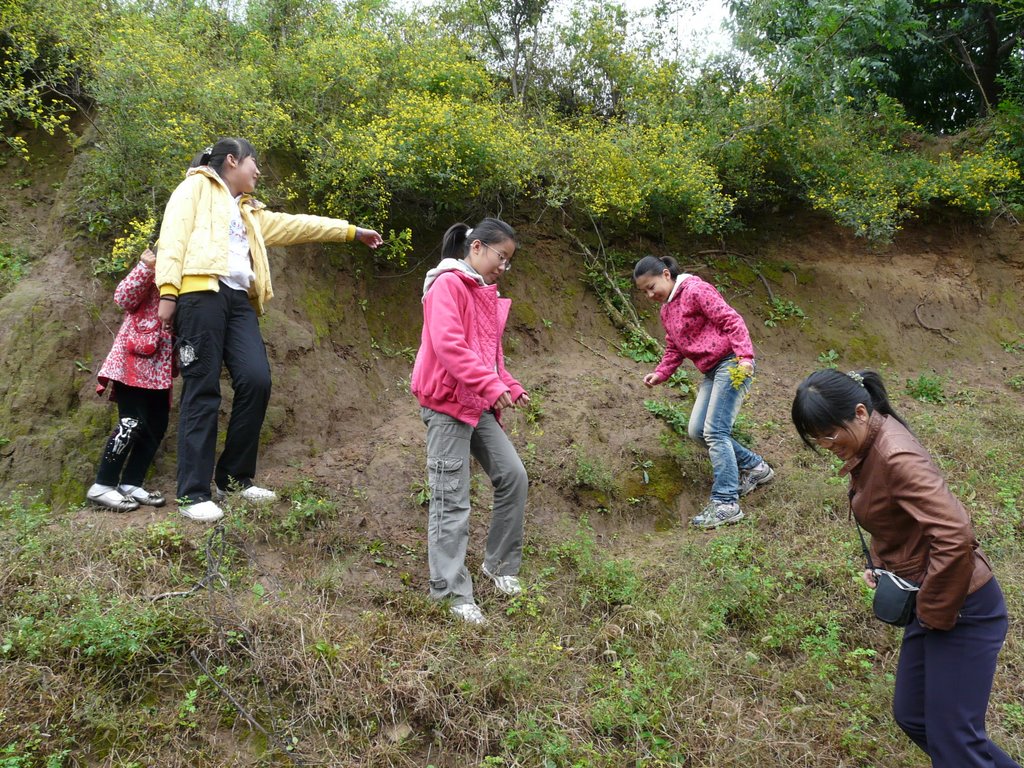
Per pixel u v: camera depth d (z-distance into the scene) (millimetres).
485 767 2961
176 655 3117
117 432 3975
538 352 6305
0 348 4391
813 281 7699
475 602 3811
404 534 4266
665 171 6445
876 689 3459
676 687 3420
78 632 3031
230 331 3992
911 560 2592
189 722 2918
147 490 4242
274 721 2996
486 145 5746
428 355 3650
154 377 4020
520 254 6609
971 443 5789
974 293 8148
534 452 5121
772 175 7688
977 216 8414
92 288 4754
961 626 2512
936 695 2535
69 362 4480
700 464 5359
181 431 3891
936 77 10531
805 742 3205
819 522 4852
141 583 3396
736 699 3453
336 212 5672
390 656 3314
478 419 3637
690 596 4023
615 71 7645
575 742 3084
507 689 3256
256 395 3990
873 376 2639
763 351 7113
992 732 3279
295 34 6395
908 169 8234
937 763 2570
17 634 2990
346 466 4645
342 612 3594
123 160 4812
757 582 4125
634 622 3801
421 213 6199
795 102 7281
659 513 5121
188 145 4766
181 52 5301
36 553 3422
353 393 5227
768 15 7965
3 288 4746
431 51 6316
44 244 5023
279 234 4398
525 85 7570
